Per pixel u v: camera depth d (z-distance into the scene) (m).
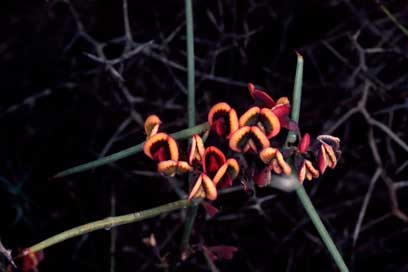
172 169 0.36
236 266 0.46
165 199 0.46
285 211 0.47
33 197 0.46
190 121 0.38
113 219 0.36
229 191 0.42
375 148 0.47
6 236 0.45
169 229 0.46
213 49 0.48
